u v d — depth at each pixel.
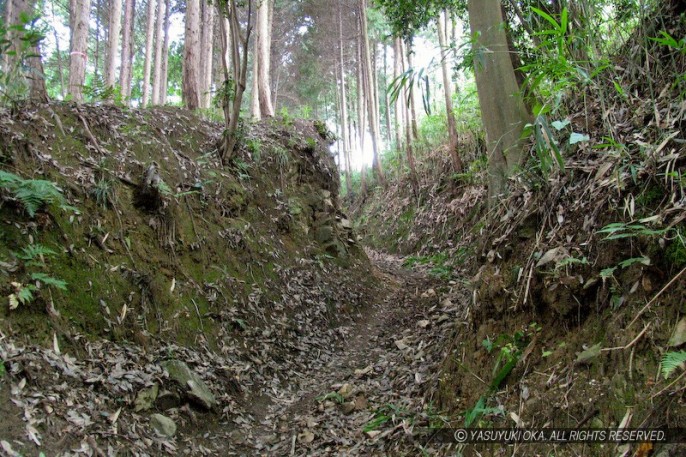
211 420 3.68
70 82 7.47
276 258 6.50
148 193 4.75
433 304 6.53
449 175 11.95
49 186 3.63
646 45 2.89
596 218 2.70
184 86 8.39
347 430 3.62
